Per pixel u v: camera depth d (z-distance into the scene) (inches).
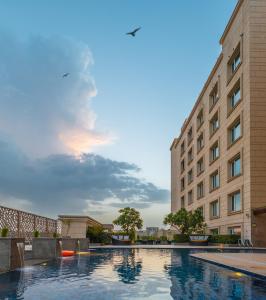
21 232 753.6
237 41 1453.0
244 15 1374.3
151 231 2659.9
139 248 1173.7
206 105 2014.0
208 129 1943.9
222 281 407.8
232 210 1510.8
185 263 620.4
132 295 322.3
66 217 1301.7
